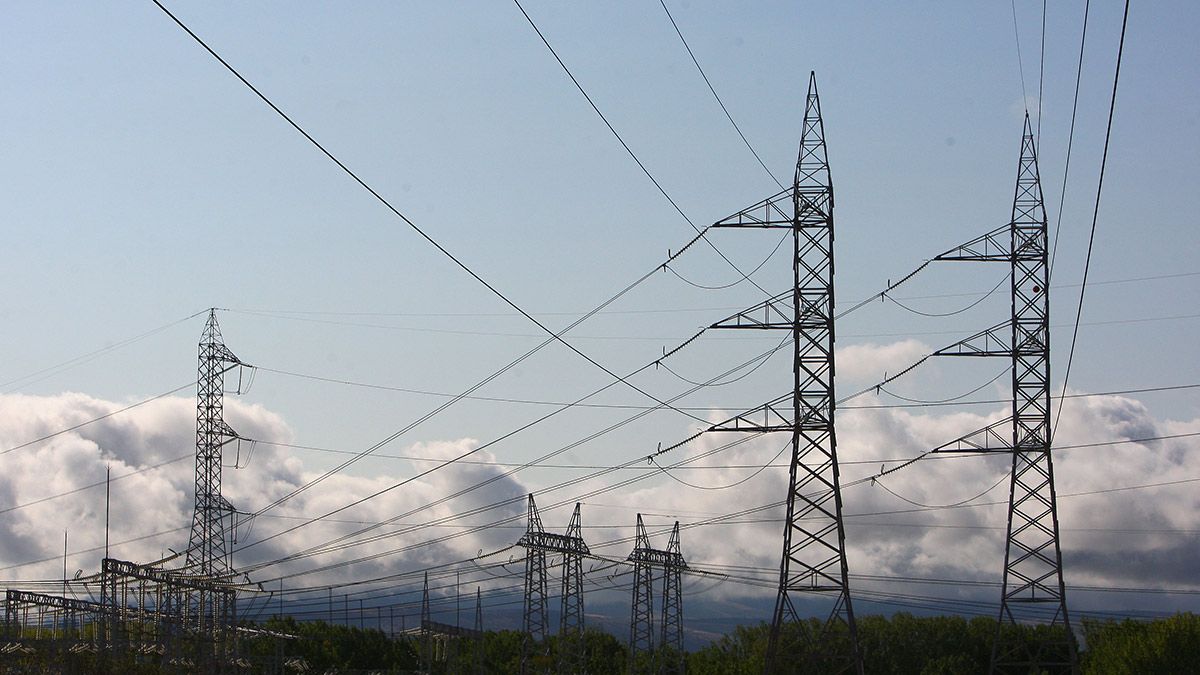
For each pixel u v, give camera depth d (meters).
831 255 62.75
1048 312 71.62
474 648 136.38
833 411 61.31
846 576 59.84
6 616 102.06
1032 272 72.12
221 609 106.81
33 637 109.62
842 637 60.31
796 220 63.00
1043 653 74.38
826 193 63.16
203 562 103.44
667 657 146.25
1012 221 72.44
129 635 105.69
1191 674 97.75
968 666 128.00
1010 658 126.00
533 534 106.75
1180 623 100.69
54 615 108.19
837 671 59.44
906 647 135.75
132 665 94.06
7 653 96.75
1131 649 101.19
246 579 105.69
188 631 105.00
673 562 116.75
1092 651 112.69
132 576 98.62
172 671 97.56
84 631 112.81
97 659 94.50
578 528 109.06
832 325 62.09
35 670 94.75
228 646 113.31
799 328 62.22
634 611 115.56
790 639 63.62
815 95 64.56
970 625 135.12
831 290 62.47
